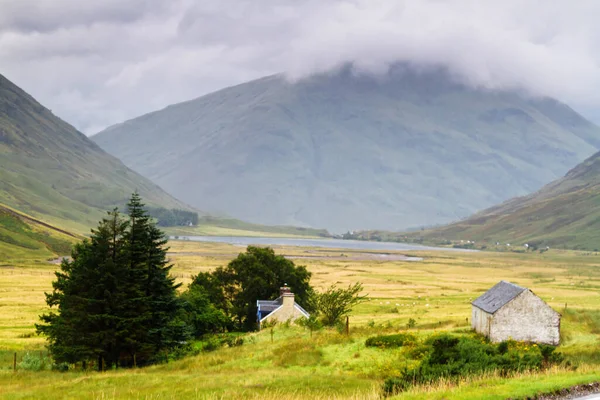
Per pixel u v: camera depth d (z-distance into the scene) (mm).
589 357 54781
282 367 57781
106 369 69688
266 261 115125
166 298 75062
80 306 69250
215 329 101438
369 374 51156
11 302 144000
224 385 46344
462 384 35000
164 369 62469
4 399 43469
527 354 46250
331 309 94812
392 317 116938
